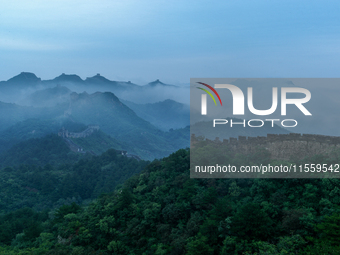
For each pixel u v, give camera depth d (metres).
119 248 43.22
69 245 47.97
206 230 35.62
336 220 28.77
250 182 42.91
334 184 34.81
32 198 122.44
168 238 40.56
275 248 30.11
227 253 32.28
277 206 35.69
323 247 27.25
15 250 50.41
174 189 49.34
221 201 38.66
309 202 35.12
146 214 45.75
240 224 33.31
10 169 146.88
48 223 64.56
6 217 80.38
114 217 49.84
